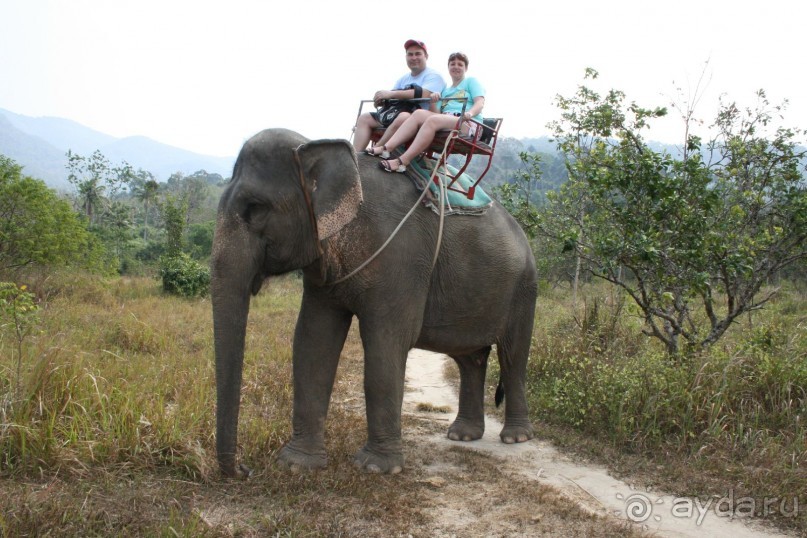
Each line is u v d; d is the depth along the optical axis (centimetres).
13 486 384
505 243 564
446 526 401
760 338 732
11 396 453
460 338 552
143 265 3062
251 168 420
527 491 466
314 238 432
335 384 802
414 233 480
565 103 859
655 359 656
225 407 402
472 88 552
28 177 1342
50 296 1295
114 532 340
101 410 466
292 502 407
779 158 745
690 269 710
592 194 754
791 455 514
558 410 673
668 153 718
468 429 612
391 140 490
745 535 412
